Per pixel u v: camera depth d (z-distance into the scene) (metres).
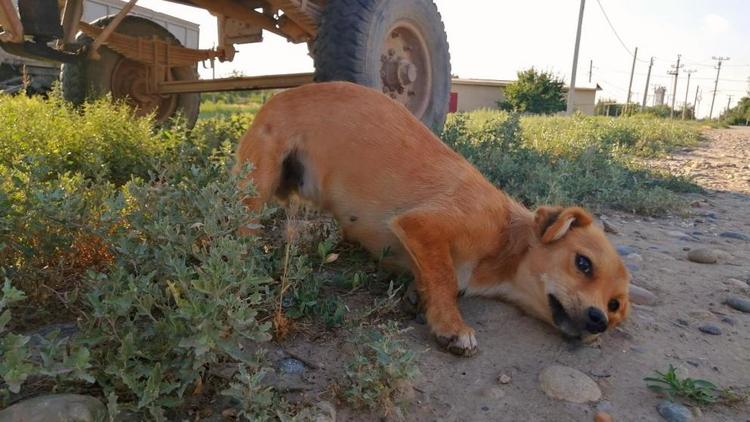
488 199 0.67
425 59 1.37
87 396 0.41
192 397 0.45
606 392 0.54
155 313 0.51
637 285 0.79
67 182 0.70
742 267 0.90
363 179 0.69
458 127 1.42
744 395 0.53
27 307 0.55
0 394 0.41
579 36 7.14
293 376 0.50
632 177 1.50
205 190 0.53
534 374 0.56
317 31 1.17
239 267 0.45
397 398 0.48
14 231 0.57
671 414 0.50
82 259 0.62
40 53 1.17
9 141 1.00
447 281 0.63
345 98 0.73
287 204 0.80
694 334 0.66
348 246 0.78
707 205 1.42
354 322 0.58
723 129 6.85
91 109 1.23
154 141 1.18
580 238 0.63
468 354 0.58
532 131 2.38
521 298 0.67
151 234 0.52
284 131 0.72
